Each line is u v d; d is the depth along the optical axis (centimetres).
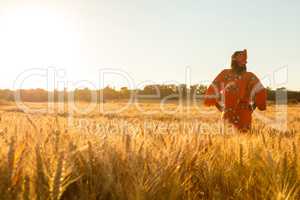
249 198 317
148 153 331
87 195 272
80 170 300
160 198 285
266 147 429
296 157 351
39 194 247
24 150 274
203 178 346
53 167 265
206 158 380
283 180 322
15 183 250
